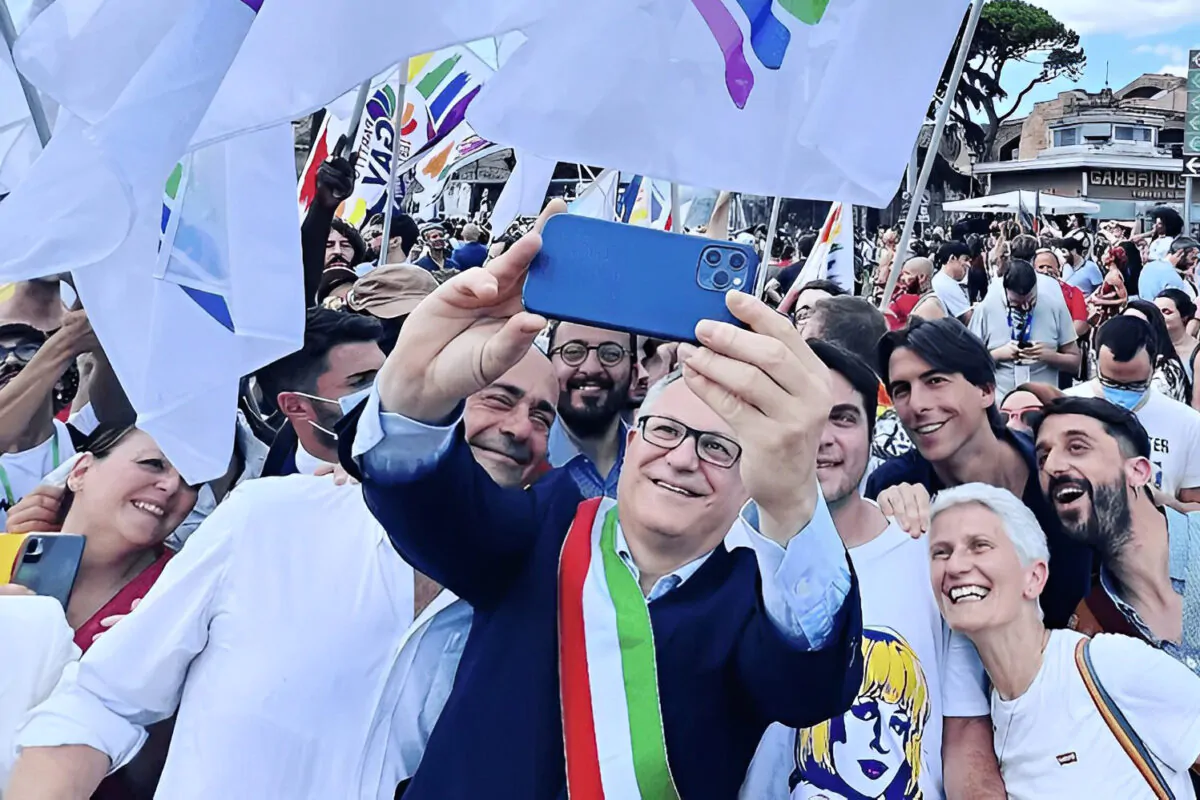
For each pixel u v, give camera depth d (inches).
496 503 72.4
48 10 80.8
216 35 78.5
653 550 72.4
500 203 193.6
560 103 74.1
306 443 113.4
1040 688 94.7
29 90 104.3
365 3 73.6
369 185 271.6
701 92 75.4
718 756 69.7
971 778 96.9
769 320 56.6
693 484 71.0
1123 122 1663.4
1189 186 861.8
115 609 105.0
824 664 63.1
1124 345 148.5
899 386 114.7
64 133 86.4
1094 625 111.0
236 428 125.7
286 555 89.9
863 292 492.4
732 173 76.5
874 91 77.5
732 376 56.4
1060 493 107.4
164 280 97.6
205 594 89.6
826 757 90.0
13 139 108.5
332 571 89.8
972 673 99.0
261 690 87.2
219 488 124.8
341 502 92.5
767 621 64.0
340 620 88.6
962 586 95.3
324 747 87.4
